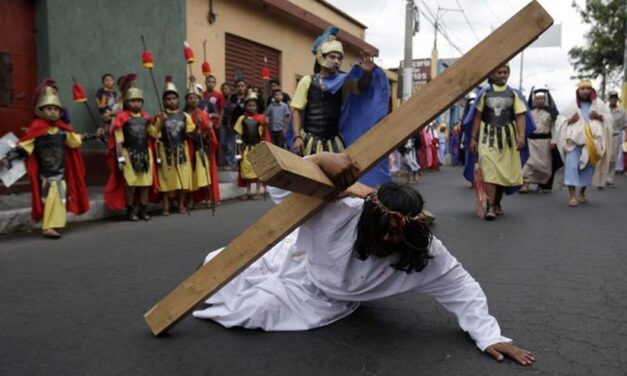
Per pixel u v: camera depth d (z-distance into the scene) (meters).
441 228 6.13
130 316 3.25
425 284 2.78
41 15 7.58
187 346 2.79
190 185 7.72
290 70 14.43
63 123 5.99
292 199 2.59
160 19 9.51
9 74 7.36
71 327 3.07
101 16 8.38
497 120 6.78
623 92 23.36
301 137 4.56
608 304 3.45
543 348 2.75
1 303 3.50
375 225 2.48
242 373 2.50
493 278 4.05
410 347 2.77
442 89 2.30
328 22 15.53
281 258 3.21
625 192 9.91
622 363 2.58
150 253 4.99
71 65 7.93
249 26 12.40
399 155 12.82
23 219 6.07
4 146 5.57
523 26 2.21
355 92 4.21
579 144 7.90
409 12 16.95
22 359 2.65
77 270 4.36
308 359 2.64
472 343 2.81
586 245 5.20
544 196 9.35
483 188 6.81
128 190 6.94
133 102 6.99
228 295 3.17
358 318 3.18
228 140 10.47
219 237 5.80
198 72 10.73
